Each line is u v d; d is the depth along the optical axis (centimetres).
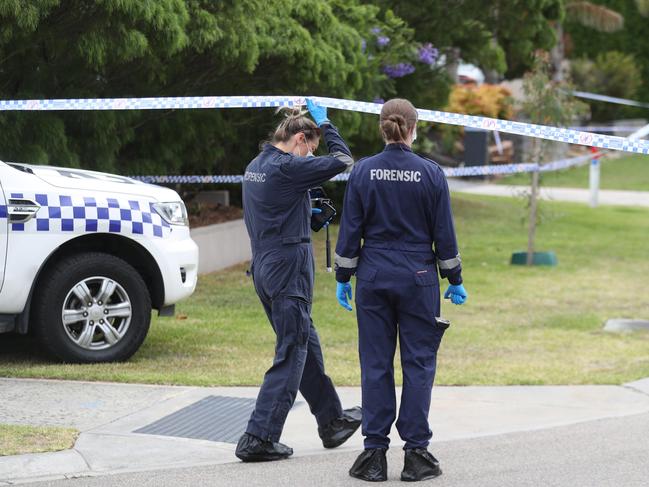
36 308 2977
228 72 4566
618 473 2086
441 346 3684
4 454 2117
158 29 3738
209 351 3359
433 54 6875
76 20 3656
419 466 2023
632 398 2883
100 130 4156
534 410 2719
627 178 12019
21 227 2905
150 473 2061
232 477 2039
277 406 2134
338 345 3594
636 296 4938
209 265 5062
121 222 3047
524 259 5891
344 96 5169
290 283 2133
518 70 12681
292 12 4891
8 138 3822
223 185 6344
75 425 2409
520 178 11169
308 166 2102
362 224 2052
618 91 14062
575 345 3762
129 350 3092
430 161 2053
